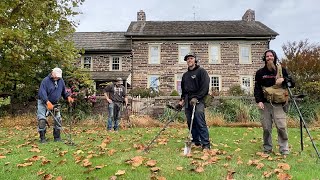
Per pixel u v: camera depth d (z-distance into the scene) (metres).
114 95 10.82
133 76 27.41
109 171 4.38
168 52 27.53
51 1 13.94
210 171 4.36
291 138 8.33
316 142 7.53
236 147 6.62
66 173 4.40
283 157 5.51
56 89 7.86
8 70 14.56
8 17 13.29
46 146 6.83
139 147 6.33
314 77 20.06
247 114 13.29
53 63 15.26
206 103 6.48
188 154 5.41
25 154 5.89
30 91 15.41
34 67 15.21
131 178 4.06
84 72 16.20
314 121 12.82
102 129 11.03
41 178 4.23
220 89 27.36
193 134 6.66
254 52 27.48
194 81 6.50
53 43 14.03
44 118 7.66
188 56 6.59
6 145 7.34
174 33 27.39
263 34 27.05
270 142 6.14
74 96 13.88
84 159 5.12
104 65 27.53
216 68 27.45
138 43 27.66
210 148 6.31
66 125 12.88
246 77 27.50
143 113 14.50
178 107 6.81
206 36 27.30
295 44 27.28
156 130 10.06
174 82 27.33
